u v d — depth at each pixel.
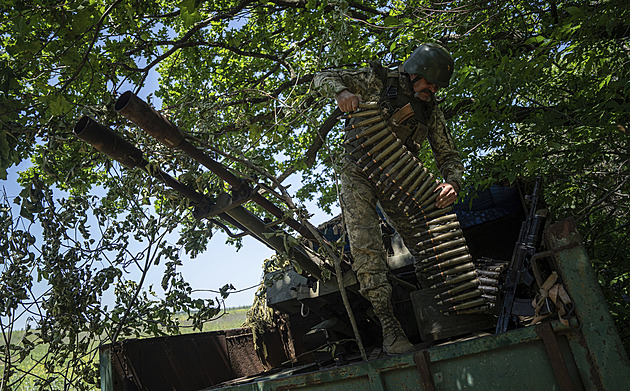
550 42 4.73
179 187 3.99
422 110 3.71
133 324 4.21
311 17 7.87
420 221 3.60
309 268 4.35
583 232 6.05
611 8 4.34
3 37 5.19
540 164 4.95
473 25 5.71
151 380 4.15
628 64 5.20
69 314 4.14
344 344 4.85
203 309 4.13
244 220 4.09
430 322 3.44
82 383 4.29
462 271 3.39
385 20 5.18
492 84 4.72
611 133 5.30
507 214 5.11
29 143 4.22
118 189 4.26
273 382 3.01
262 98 7.44
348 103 3.44
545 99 6.14
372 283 3.43
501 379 2.52
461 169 3.87
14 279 4.10
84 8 4.30
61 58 4.40
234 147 3.86
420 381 2.65
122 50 5.57
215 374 4.78
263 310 5.61
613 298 5.41
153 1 6.59
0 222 4.11
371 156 3.54
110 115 4.02
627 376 2.32
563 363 2.41
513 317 3.23
